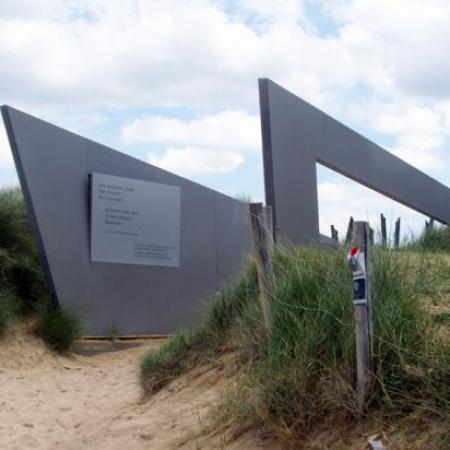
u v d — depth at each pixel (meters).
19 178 13.33
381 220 6.21
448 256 7.49
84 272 14.41
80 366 11.91
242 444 5.00
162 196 16.75
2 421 7.84
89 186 14.85
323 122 14.37
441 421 4.20
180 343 7.96
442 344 4.61
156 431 6.05
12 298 12.84
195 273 17.73
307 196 13.43
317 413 4.77
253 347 6.35
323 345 5.10
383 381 4.59
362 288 4.66
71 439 6.88
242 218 20.31
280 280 6.09
